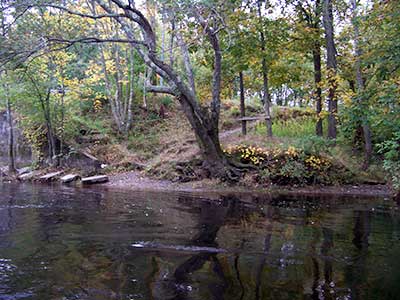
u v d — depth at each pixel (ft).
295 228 24.13
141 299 12.76
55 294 13.16
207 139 46.37
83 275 15.10
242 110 56.95
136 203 34.32
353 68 48.03
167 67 44.04
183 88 44.45
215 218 27.27
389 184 44.55
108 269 15.85
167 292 13.41
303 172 44.42
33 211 30.04
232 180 45.93
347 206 32.86
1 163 77.41
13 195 39.88
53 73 59.52
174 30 49.65
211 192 42.14
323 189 43.32
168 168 51.62
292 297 13.11
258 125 63.00
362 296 13.34
